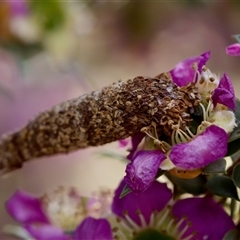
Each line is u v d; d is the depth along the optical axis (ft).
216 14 1.43
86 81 1.32
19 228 0.83
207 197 0.67
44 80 1.35
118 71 1.53
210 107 0.62
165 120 0.62
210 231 0.67
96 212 0.78
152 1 1.41
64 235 0.78
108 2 1.38
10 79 1.43
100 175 1.61
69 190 0.82
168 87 0.63
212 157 0.59
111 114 0.64
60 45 1.24
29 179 1.59
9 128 1.58
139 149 0.64
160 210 0.68
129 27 1.44
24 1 1.18
